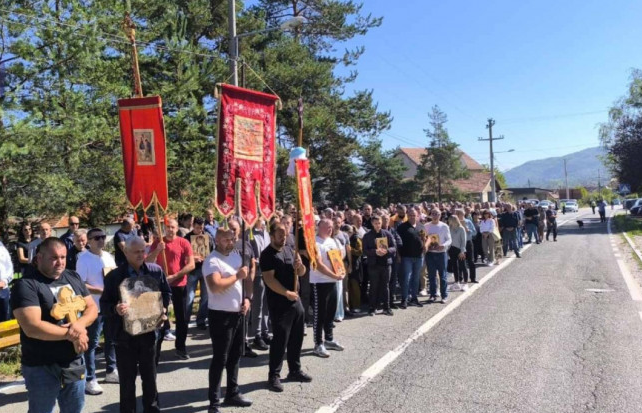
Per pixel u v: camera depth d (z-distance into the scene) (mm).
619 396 5293
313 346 7551
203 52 18625
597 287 11273
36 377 3781
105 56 15094
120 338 4672
